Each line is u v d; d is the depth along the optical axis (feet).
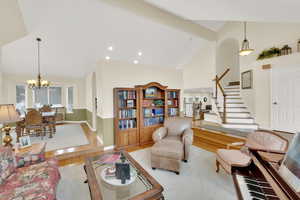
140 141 12.68
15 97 17.90
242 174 5.16
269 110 13.62
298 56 11.50
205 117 18.98
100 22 9.35
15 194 4.30
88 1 7.69
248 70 16.19
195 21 14.19
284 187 2.78
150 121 13.50
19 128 12.51
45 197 4.25
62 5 7.78
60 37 10.26
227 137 12.34
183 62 16.93
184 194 6.24
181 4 8.70
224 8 7.60
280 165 3.68
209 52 19.60
